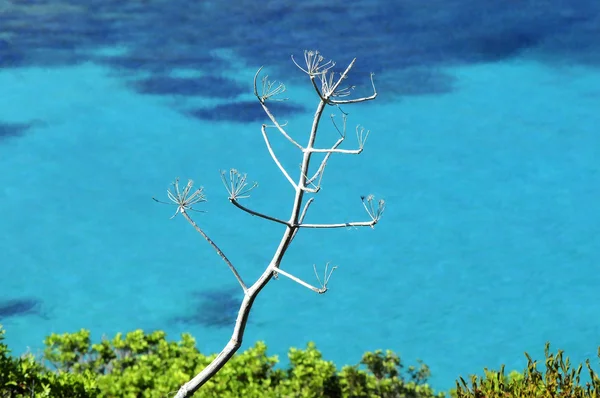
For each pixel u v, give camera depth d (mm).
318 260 21500
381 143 28516
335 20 39531
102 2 41344
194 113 30312
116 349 11398
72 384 8172
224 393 10188
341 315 18875
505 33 37312
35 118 30234
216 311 18828
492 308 19203
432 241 22562
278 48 35875
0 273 20609
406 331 18250
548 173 26672
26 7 39688
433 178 26391
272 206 24359
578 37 36969
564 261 21422
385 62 34531
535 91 32625
